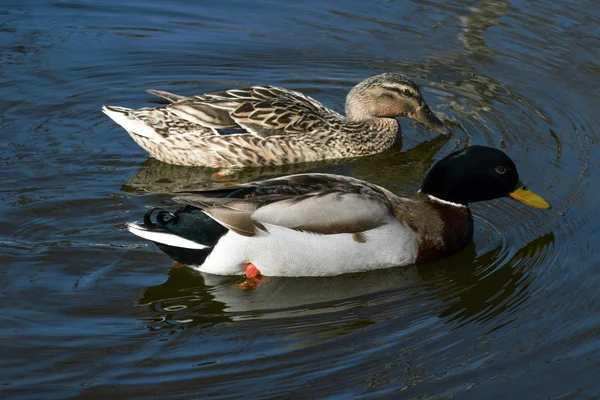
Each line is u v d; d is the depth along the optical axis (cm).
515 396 974
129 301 1130
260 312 1117
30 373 991
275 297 1152
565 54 1855
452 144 1598
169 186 1447
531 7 2056
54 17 1973
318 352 1037
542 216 1341
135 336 1060
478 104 1706
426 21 1998
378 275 1198
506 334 1080
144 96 1722
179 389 968
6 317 1087
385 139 1620
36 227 1284
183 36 1928
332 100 1752
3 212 1315
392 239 1185
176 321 1094
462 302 1146
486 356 1038
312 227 1158
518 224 1324
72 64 1798
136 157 1529
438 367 1017
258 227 1150
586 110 1670
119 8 2019
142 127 1500
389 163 1578
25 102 1659
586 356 1038
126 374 992
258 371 1000
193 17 2006
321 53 1881
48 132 1574
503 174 1252
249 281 1178
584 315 1114
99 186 1419
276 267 1171
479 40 1920
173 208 1357
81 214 1327
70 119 1622
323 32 1953
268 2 2078
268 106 1566
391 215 1194
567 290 1164
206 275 1188
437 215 1234
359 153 1602
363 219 1168
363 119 1628
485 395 973
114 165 1492
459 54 1872
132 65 1816
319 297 1153
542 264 1223
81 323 1084
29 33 1902
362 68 1838
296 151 1566
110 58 1831
